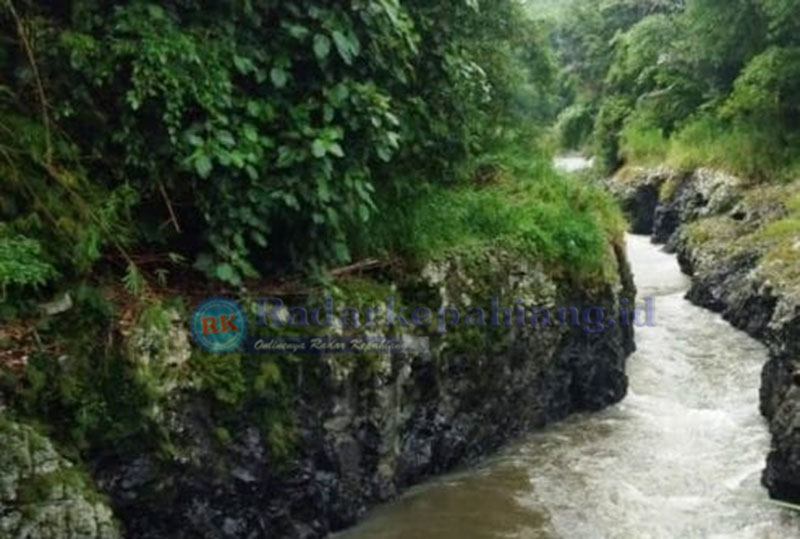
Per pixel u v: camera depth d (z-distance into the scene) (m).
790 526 4.77
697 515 4.90
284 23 3.90
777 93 12.70
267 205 3.90
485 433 5.81
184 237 4.04
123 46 3.45
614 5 24.17
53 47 3.43
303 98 4.10
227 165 3.70
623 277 7.92
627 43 19.34
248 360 4.00
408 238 5.20
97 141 3.61
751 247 9.77
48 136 3.38
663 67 17.61
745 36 14.35
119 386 3.41
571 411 6.82
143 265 3.85
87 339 3.38
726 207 12.34
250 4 3.83
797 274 8.08
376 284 4.82
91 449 3.33
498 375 5.84
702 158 14.43
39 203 3.34
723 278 9.86
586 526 4.71
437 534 4.52
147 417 3.47
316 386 4.30
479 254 5.77
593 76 24.22
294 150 3.92
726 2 14.17
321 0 4.01
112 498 3.42
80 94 3.50
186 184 3.84
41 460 3.02
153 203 3.89
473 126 6.33
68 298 3.37
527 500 5.03
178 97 3.53
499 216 6.24
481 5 7.72
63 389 3.24
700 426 6.46
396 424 4.86
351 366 4.45
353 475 4.60
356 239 4.84
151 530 3.60
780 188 11.65
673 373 7.72
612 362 7.04
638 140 17.53
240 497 3.97
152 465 3.53
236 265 3.86
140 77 3.46
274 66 3.92
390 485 4.93
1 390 3.06
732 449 5.98
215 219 3.83
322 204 4.03
